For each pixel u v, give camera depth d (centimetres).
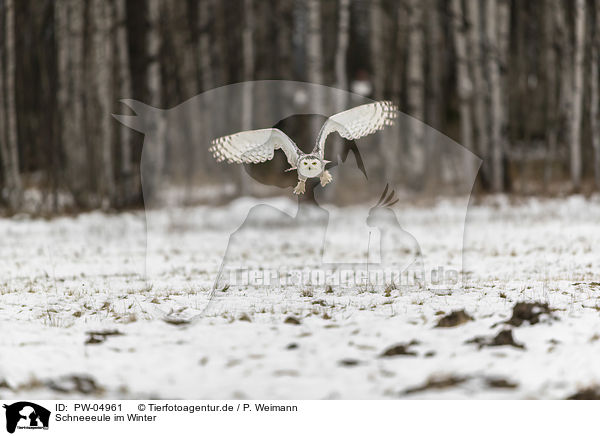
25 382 1002
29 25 4278
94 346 1170
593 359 1033
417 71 4394
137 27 4612
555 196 3975
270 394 952
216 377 1018
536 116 5769
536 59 5888
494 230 2844
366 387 970
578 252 2227
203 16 5391
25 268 2131
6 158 3856
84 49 4203
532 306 1246
